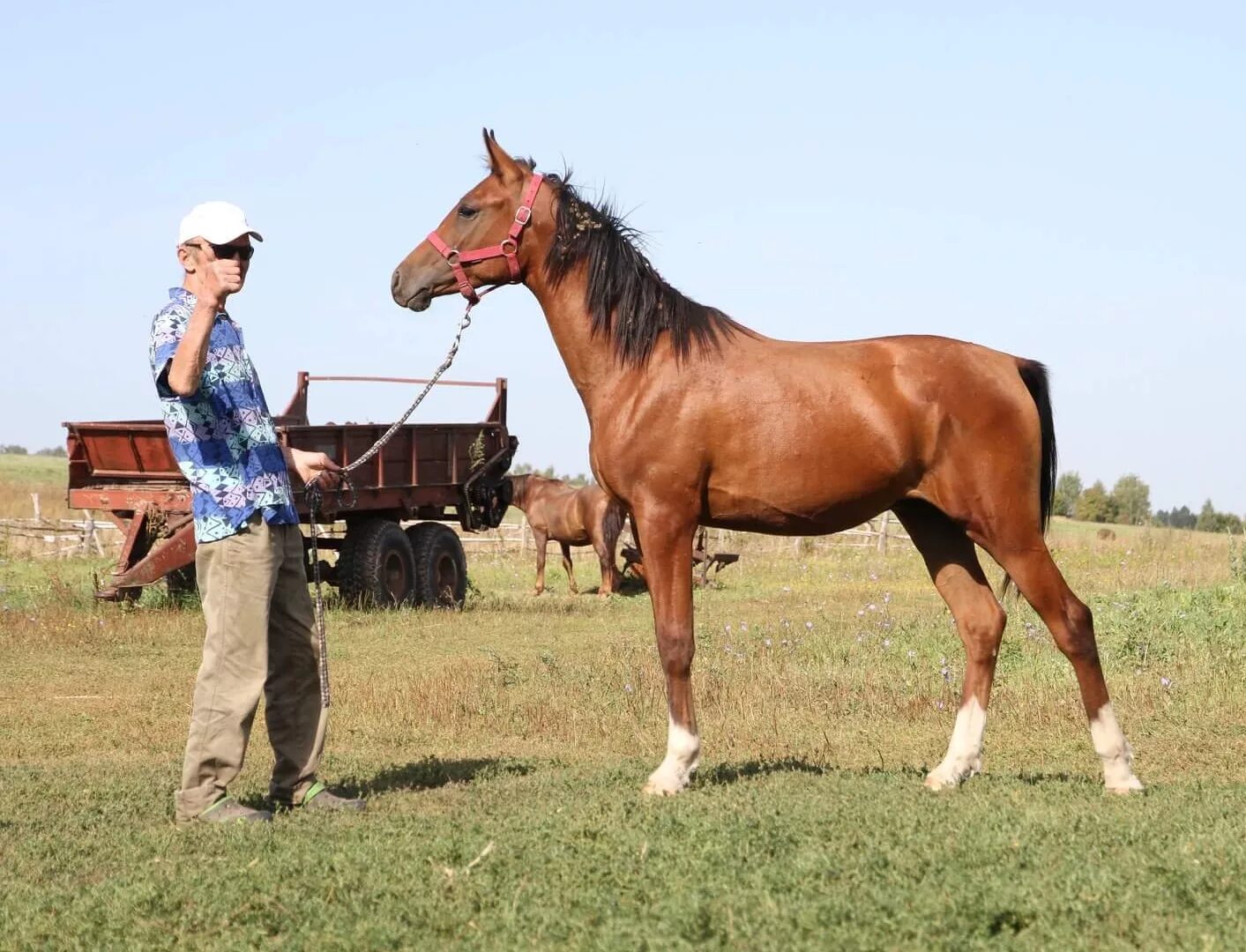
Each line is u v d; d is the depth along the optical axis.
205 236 5.62
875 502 6.34
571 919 4.20
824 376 6.27
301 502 15.98
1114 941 3.87
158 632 14.50
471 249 6.70
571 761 7.95
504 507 20.34
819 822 5.20
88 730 9.44
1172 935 3.92
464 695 10.36
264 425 5.96
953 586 6.65
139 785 6.80
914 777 6.61
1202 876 4.38
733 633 14.41
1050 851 4.73
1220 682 9.99
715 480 6.34
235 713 5.79
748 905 4.19
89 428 15.93
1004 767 7.63
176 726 9.59
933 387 6.22
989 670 6.56
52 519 33.59
